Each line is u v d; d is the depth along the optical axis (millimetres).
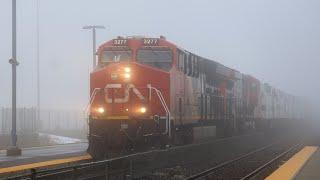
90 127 28016
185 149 28719
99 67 29172
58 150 38031
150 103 27703
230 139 40844
